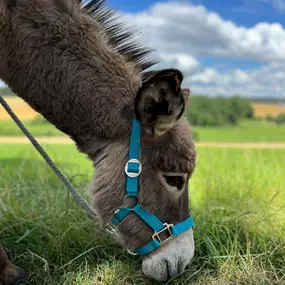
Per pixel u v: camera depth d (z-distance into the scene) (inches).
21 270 39.2
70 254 42.7
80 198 36.7
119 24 36.3
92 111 33.3
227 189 55.7
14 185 55.5
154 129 31.1
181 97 28.7
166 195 33.0
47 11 33.9
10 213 47.5
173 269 33.5
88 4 35.9
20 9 33.8
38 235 45.1
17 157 77.9
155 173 32.6
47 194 52.1
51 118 35.2
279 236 44.1
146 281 38.9
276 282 38.5
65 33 33.7
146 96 29.4
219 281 39.0
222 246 42.5
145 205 32.9
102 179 33.5
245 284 38.6
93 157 34.8
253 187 54.5
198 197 55.1
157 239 33.4
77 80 33.5
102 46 34.3
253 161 71.6
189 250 34.2
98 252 43.4
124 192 33.0
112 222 33.9
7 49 34.4
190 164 32.9
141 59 35.9
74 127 34.4
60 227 45.6
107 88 33.3
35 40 33.8
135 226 33.3
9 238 44.4
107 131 33.2
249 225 45.4
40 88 34.4
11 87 36.2
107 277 39.2
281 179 60.2
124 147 33.0
